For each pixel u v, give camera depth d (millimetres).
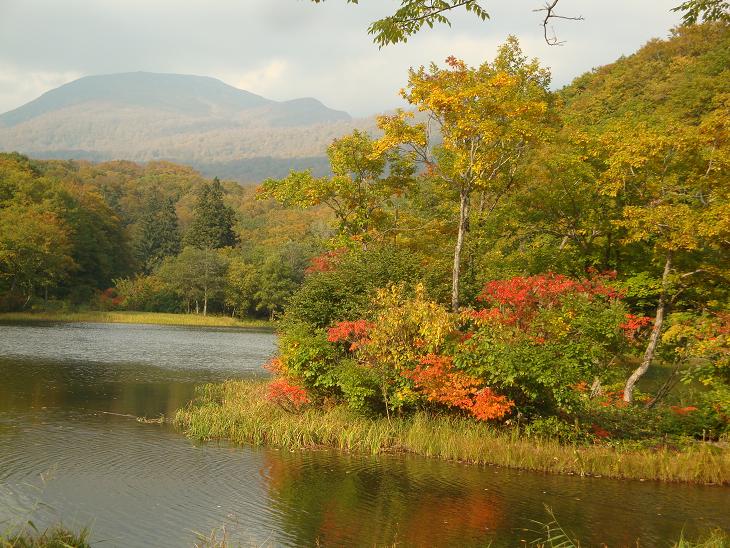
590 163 21234
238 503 10844
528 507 10875
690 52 57219
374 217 28328
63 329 55094
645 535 9656
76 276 85438
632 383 18266
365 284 19406
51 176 100375
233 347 46000
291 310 19703
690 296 20125
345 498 11203
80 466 12867
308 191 26953
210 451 14430
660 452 13938
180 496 11141
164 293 90812
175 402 21016
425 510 10648
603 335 16219
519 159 23594
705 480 12711
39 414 18062
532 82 25469
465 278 20875
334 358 17672
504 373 14523
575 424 14875
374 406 16906
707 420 16328
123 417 18156
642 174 19000
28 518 9773
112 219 99000
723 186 17578
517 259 22156
